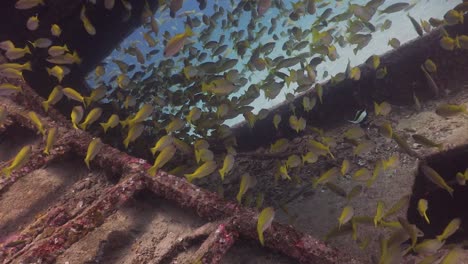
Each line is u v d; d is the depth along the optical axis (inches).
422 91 118.5
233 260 54.2
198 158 83.1
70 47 145.7
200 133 122.3
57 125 84.1
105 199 62.6
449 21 99.1
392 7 104.2
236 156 125.5
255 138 142.3
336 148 113.1
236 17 138.4
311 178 104.7
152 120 127.8
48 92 145.0
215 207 58.4
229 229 54.6
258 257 54.1
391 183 89.3
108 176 71.5
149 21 126.8
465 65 114.1
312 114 132.3
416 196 76.4
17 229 64.8
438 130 100.7
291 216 87.7
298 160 85.2
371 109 123.6
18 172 73.6
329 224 85.4
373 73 120.3
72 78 155.7
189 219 60.9
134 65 133.2
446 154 71.7
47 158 75.6
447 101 112.0
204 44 134.8
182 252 56.2
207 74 121.1
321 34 107.0
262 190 107.0
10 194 71.1
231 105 106.3
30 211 67.7
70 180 73.3
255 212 56.7
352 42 106.7
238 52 121.1
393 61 117.7
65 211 65.2
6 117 83.2
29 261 53.7
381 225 63.5
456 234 78.7
